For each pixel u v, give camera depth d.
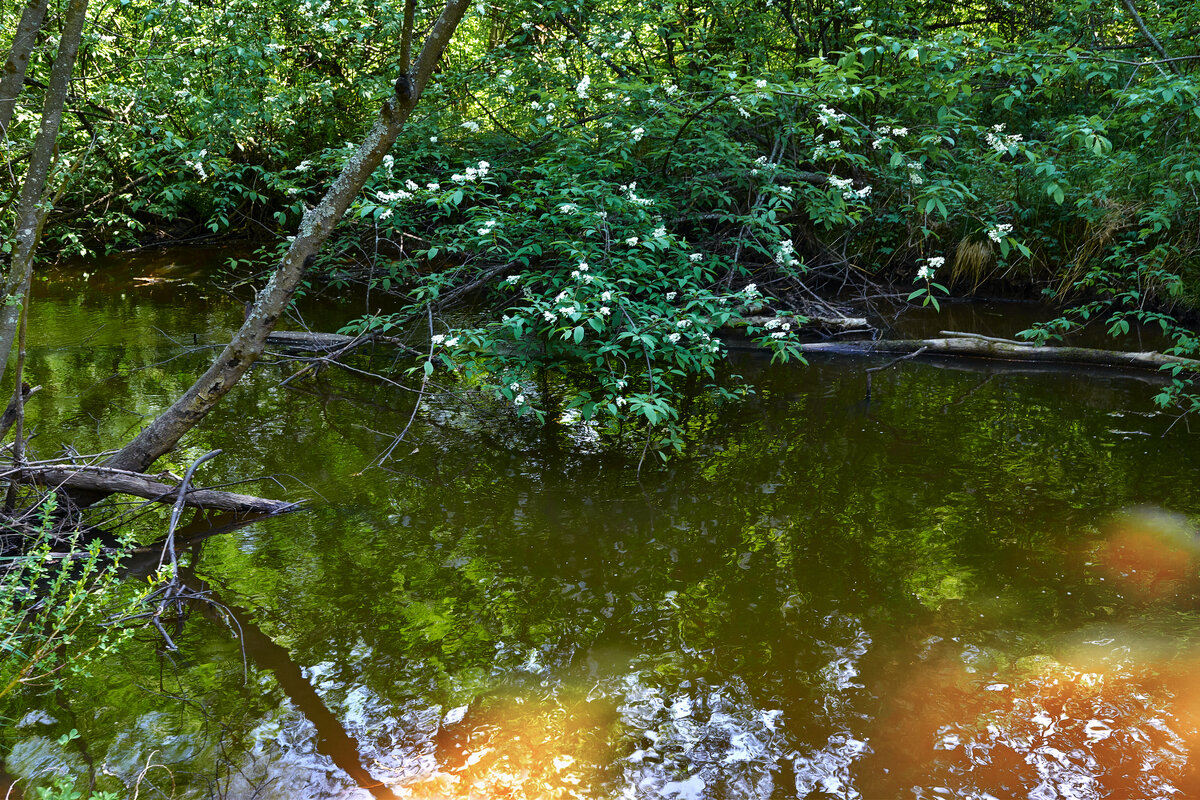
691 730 2.44
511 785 2.22
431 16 7.65
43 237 8.98
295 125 9.16
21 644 2.81
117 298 8.53
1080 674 2.67
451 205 6.44
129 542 2.72
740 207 7.66
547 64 7.32
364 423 5.13
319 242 3.66
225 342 6.82
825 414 5.30
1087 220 7.32
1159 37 6.80
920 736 2.40
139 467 3.74
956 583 3.24
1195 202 6.43
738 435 4.95
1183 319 7.00
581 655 2.80
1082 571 3.32
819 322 7.24
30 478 3.56
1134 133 6.83
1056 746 2.36
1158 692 2.58
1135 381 5.96
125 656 2.78
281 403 5.48
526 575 3.32
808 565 3.39
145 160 6.50
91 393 5.45
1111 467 4.36
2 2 6.38
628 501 4.02
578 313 4.46
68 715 2.47
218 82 6.70
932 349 6.74
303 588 3.21
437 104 7.57
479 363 5.39
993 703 2.54
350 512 3.89
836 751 2.35
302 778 2.23
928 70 6.09
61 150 6.18
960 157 7.84
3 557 2.89
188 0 6.70
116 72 6.73
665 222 6.67
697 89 6.86
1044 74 5.34
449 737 2.41
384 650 2.83
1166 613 3.01
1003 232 4.96
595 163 5.74
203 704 2.54
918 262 8.37
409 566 3.38
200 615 3.02
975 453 4.60
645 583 3.26
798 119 7.21
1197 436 4.80
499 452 4.68
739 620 3.00
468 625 2.98
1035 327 6.53
